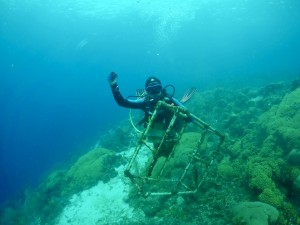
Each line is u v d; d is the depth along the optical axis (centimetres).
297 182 597
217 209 662
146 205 787
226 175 764
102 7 3484
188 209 695
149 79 463
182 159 837
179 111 443
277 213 535
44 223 1043
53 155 2366
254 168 679
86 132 2680
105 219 880
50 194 1213
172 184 784
